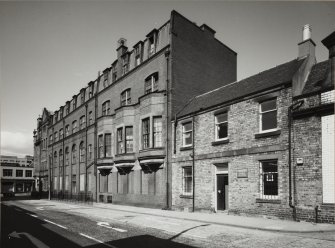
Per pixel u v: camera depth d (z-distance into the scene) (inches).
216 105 691.4
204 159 713.0
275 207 539.5
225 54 1067.9
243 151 614.5
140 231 451.8
